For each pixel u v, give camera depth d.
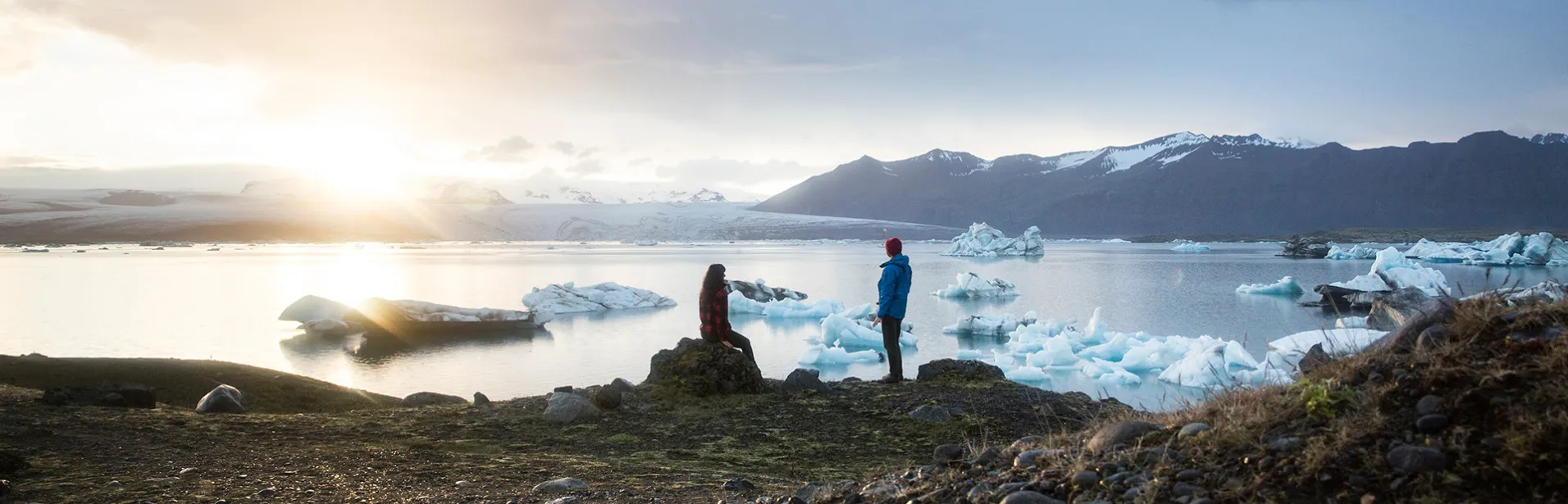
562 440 7.19
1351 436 3.24
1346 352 4.27
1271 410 3.69
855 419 8.06
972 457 4.59
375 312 29.67
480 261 95.50
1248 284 55.34
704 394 8.86
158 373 11.13
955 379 9.86
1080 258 104.56
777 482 5.62
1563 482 2.66
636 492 5.15
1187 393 16.72
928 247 167.12
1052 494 3.52
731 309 37.88
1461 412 3.15
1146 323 33.31
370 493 4.98
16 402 7.74
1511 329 3.50
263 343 25.97
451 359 22.64
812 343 26.69
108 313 34.94
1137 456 3.65
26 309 36.75
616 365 21.48
